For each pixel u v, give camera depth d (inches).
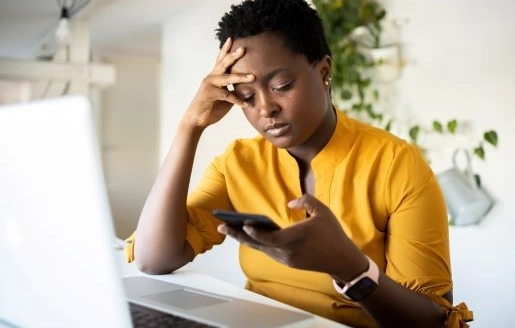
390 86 95.2
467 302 86.5
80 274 24.5
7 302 28.8
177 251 44.6
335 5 98.4
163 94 165.5
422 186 40.7
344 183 42.3
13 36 178.9
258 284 45.5
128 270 46.8
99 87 162.6
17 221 25.9
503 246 80.0
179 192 44.3
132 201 231.9
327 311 40.6
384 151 42.3
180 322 30.8
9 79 145.9
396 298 34.0
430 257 39.1
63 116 22.6
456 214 82.0
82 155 22.7
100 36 185.0
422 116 90.3
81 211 23.4
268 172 46.0
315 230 29.3
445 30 86.4
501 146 79.3
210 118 44.4
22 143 24.2
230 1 130.0
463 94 84.0
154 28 172.1
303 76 38.6
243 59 38.9
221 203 48.5
